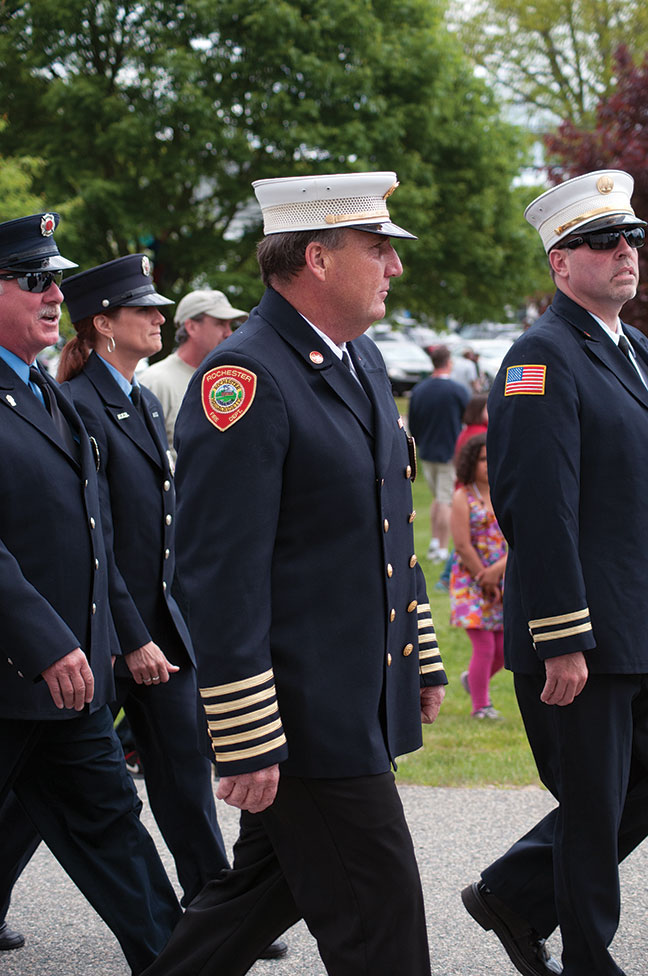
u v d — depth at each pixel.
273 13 17.48
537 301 12.19
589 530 3.40
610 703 3.39
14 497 3.46
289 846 2.91
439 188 20.36
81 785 3.59
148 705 4.13
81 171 18.33
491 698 7.29
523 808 5.21
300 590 2.84
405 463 3.07
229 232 20.45
